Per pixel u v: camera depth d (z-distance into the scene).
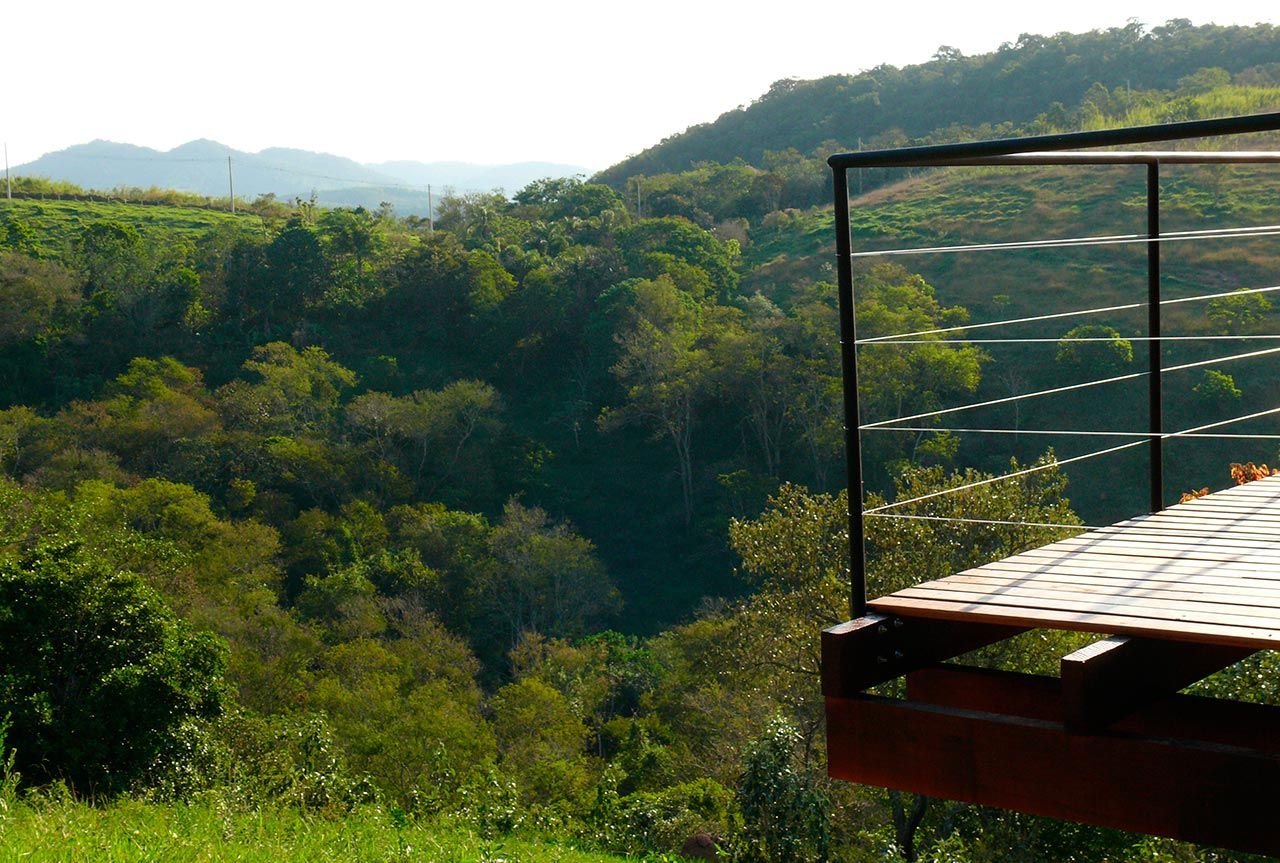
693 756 15.72
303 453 36.91
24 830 4.04
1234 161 3.63
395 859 5.09
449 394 41.91
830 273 50.81
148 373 41.41
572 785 16.31
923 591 2.60
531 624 32.44
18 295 44.25
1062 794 2.11
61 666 10.84
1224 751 1.90
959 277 44.59
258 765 10.86
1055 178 52.31
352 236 52.84
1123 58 81.25
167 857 3.96
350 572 29.92
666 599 36.38
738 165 83.50
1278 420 31.52
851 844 10.27
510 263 53.62
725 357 40.53
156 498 30.06
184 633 11.76
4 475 31.97
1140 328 36.50
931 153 2.39
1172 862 7.21
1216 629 2.04
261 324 49.97
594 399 46.19
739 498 38.03
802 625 10.53
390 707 18.11
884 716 2.37
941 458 35.56
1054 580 2.62
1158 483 3.83
